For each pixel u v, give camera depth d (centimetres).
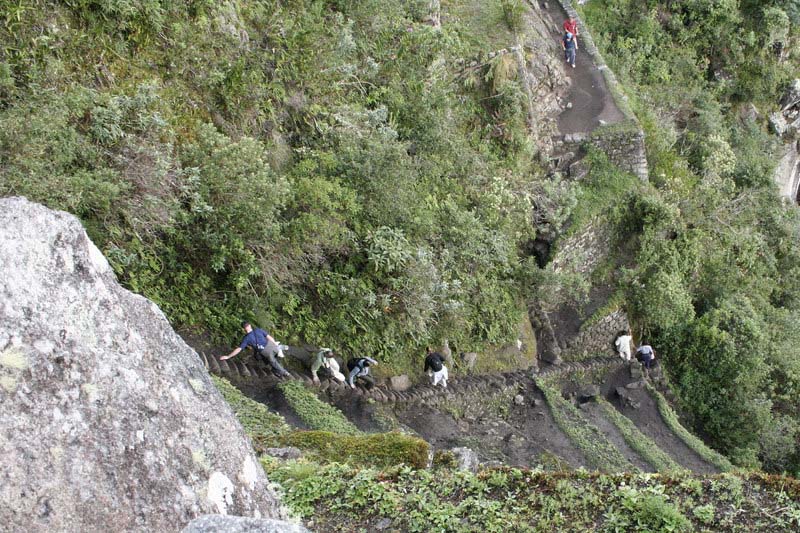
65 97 956
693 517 711
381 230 1313
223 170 1075
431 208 1499
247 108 1248
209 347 1125
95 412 335
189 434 371
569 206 1772
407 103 1582
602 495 746
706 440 1870
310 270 1260
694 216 2073
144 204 986
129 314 380
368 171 1305
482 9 2109
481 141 1833
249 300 1182
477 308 1595
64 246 355
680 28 2655
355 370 1257
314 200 1201
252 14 1305
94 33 1063
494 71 1848
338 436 906
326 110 1367
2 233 335
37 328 330
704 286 2088
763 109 2872
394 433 913
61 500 310
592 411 1595
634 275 1911
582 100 2138
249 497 389
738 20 2681
